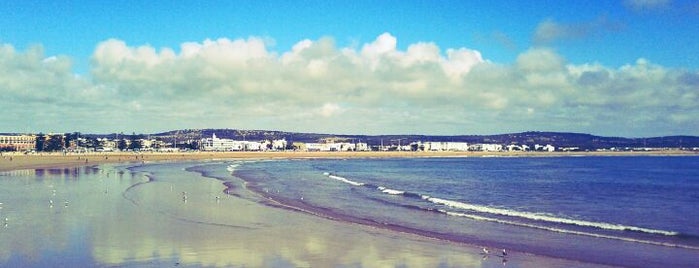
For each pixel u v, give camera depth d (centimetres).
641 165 17038
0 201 3984
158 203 4125
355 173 11131
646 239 2919
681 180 8981
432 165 16812
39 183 5934
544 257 2366
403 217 3819
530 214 4119
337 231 2983
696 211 4466
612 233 3134
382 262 2178
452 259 2269
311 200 5012
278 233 2834
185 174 8862
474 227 3338
